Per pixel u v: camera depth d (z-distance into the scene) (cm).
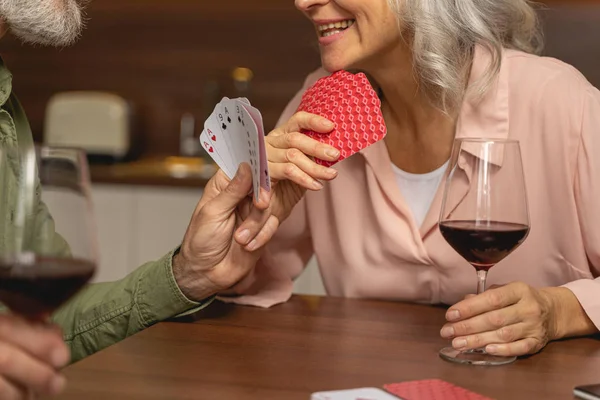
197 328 131
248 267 141
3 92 152
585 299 129
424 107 158
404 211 160
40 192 85
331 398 95
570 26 335
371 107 132
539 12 336
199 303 141
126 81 393
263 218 135
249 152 126
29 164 83
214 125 133
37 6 153
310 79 179
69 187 85
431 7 148
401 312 145
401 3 145
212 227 133
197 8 381
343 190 168
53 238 83
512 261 157
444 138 159
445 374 109
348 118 133
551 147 151
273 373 107
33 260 81
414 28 149
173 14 384
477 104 154
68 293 83
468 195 115
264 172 123
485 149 113
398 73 156
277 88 378
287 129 135
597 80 336
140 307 140
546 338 122
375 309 147
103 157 363
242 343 122
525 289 121
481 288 122
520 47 172
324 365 111
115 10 389
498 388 104
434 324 136
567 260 155
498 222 113
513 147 114
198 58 384
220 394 99
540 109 152
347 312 144
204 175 334
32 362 82
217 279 138
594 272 158
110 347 118
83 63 396
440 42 149
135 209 337
